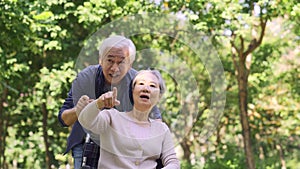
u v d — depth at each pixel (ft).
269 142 65.92
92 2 44.98
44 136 52.80
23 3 38.42
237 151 64.18
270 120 65.00
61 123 15.46
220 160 59.11
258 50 59.36
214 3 45.09
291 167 76.28
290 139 73.36
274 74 63.98
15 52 44.27
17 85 51.11
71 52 49.83
